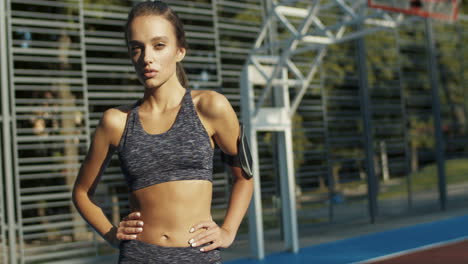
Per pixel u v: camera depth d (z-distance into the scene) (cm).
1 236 652
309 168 909
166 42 144
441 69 1259
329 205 938
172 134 147
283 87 710
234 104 841
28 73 673
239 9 845
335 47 974
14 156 652
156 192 147
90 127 724
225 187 797
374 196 995
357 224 980
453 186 1402
